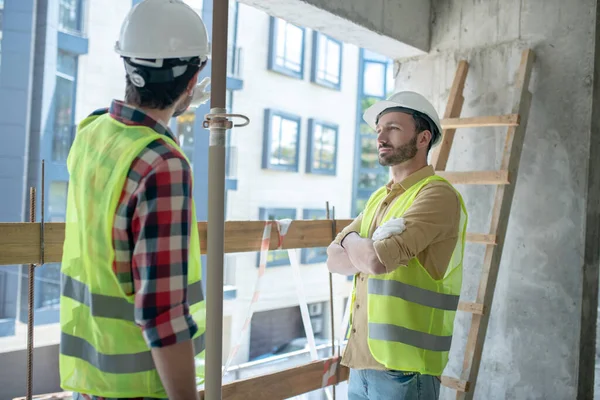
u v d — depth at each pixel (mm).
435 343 1742
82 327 1048
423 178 1931
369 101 10297
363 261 1688
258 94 8484
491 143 2791
